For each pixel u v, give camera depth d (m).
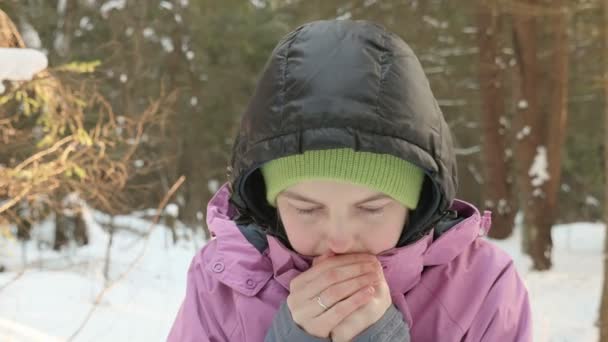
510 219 9.86
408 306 1.10
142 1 10.17
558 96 8.60
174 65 11.37
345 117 0.93
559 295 6.85
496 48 9.66
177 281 7.19
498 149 9.77
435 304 1.10
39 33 8.88
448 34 10.91
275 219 1.16
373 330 0.98
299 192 0.95
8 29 3.02
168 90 11.07
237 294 1.14
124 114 8.84
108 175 6.05
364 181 0.92
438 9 10.32
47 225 8.73
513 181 10.87
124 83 9.41
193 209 11.84
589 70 10.89
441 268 1.13
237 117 12.87
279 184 0.97
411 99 0.97
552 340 5.37
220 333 1.14
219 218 1.27
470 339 1.11
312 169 0.93
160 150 10.91
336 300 0.97
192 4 11.52
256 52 12.29
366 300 0.97
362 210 0.95
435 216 1.04
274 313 1.10
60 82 5.25
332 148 0.92
